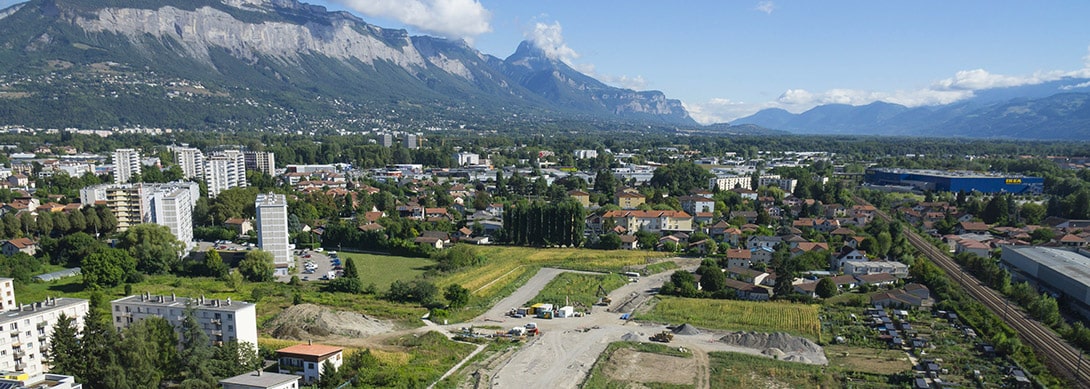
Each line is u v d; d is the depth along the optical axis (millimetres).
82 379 92938
